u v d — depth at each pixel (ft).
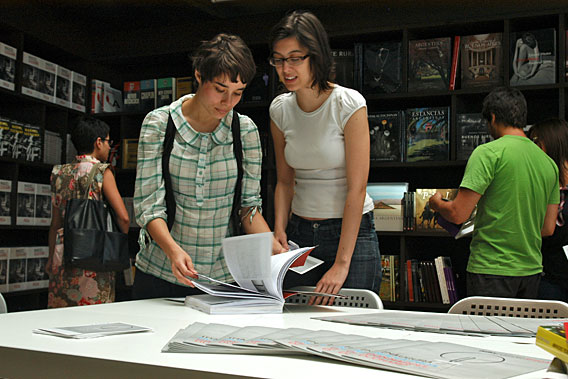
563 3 11.88
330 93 6.01
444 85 12.05
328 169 6.27
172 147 5.30
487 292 7.47
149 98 14.71
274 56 5.64
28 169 14.34
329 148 6.09
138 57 14.96
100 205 8.78
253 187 5.76
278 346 2.51
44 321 3.72
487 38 11.78
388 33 12.69
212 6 14.03
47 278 13.69
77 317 3.96
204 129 5.37
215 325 3.25
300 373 2.17
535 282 7.55
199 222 5.50
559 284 8.71
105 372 2.45
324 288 5.67
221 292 4.56
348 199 5.87
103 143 9.64
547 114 12.32
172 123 5.30
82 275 8.79
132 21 14.96
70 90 14.62
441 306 11.54
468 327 3.50
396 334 3.34
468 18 11.97
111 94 15.57
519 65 11.48
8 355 2.73
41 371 2.63
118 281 14.44
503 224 7.45
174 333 3.20
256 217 5.77
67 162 14.75
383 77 12.46
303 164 6.34
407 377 2.12
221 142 5.43
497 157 7.48
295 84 5.67
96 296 8.89
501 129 7.95
